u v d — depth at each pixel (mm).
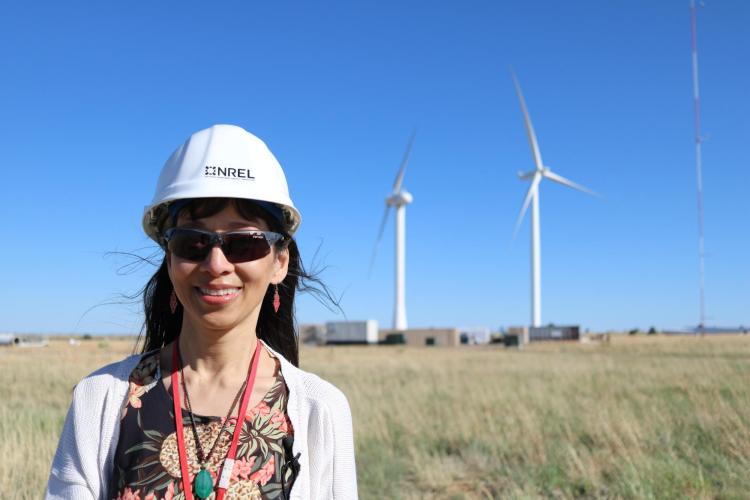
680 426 10508
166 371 1750
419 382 20281
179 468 1584
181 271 1706
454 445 9906
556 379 20594
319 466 1740
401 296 101000
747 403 12008
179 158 1786
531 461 8664
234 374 1752
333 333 93000
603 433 9883
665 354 44406
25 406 12922
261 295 1789
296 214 1910
